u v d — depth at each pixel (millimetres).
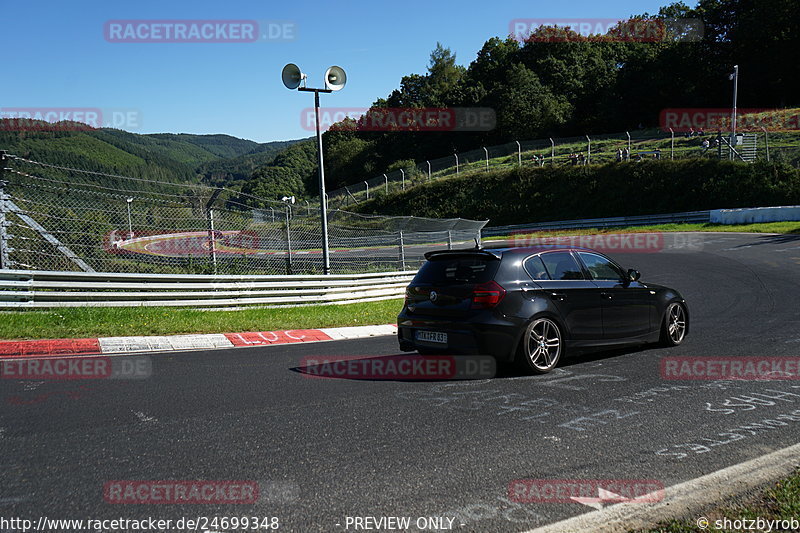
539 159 50000
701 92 69375
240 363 7422
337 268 17266
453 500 3326
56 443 4277
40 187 10828
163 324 9938
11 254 10648
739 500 3221
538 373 6477
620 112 72125
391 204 52000
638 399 5383
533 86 77438
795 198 35938
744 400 5293
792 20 63094
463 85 93250
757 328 9070
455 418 4879
